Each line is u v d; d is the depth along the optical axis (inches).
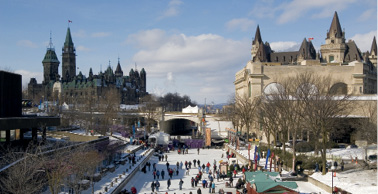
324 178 2107.5
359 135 3420.3
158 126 6520.7
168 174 2792.8
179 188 2257.6
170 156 3873.0
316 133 2635.3
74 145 2121.1
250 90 5487.2
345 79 5265.8
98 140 2630.4
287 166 2588.6
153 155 3929.6
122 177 2333.9
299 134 3516.2
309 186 2046.0
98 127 4859.7
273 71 5315.0
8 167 1465.3
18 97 2266.2
